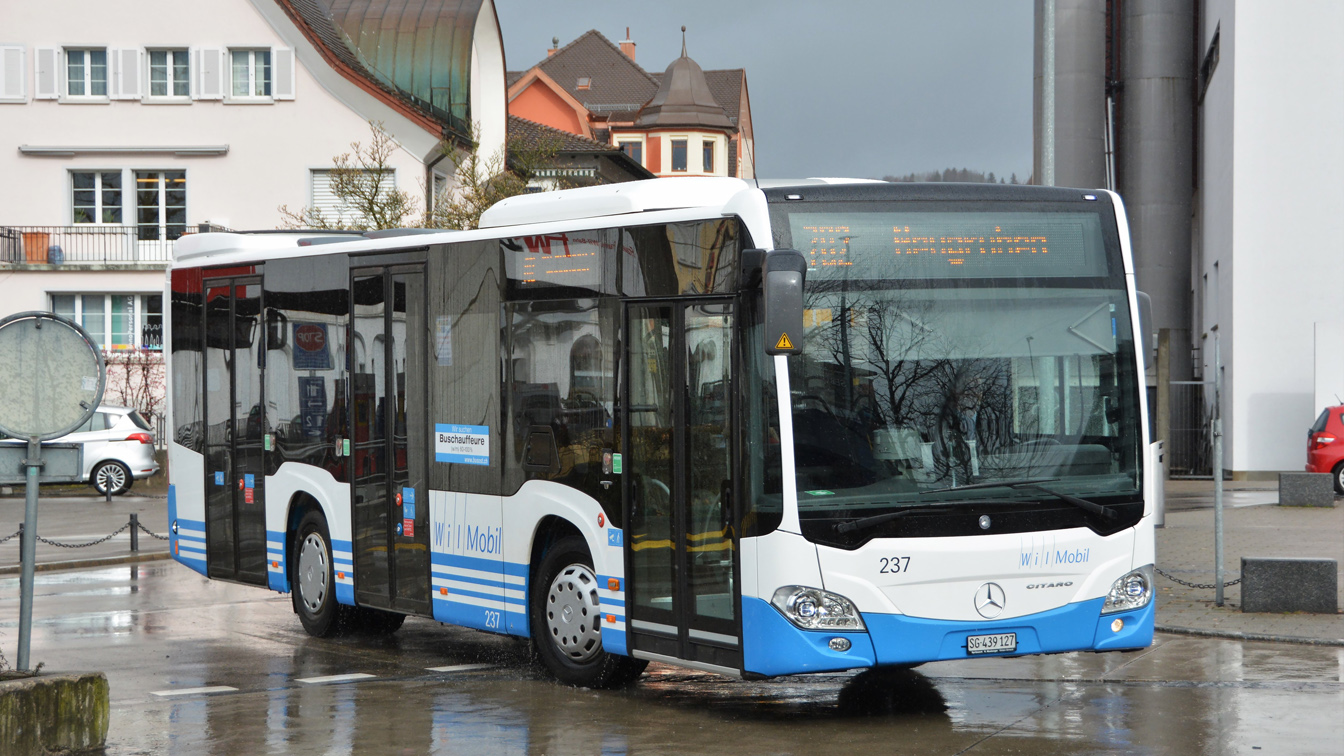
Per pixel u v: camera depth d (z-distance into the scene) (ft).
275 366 43.27
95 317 136.67
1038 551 28.40
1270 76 118.21
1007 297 28.91
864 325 28.07
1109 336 29.50
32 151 136.26
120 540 75.72
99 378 28.32
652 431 30.30
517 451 34.04
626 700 31.55
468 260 35.78
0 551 70.54
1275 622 40.88
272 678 35.22
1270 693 31.32
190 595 53.72
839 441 27.61
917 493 27.84
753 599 27.63
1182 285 147.84
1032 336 28.91
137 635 43.01
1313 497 86.94
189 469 47.47
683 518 29.45
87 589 55.83
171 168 136.77
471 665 36.96
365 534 39.47
